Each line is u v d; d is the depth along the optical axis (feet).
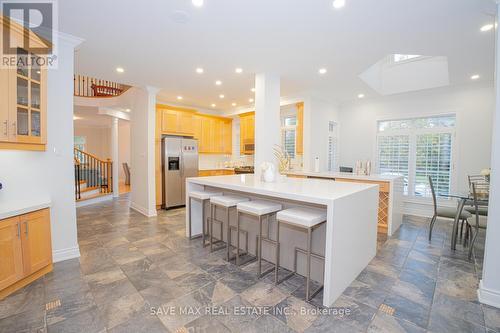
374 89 16.05
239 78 13.55
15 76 6.95
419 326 5.67
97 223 13.92
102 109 21.42
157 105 17.76
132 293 6.88
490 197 6.45
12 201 7.84
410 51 10.08
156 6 7.05
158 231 12.51
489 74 12.86
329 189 7.95
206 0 6.79
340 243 6.72
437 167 15.87
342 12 7.32
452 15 7.41
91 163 21.77
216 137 22.26
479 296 6.71
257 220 9.39
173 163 18.10
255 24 8.03
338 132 20.22
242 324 5.67
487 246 6.54
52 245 8.68
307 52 10.20
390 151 17.83
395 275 8.07
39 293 6.80
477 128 14.43
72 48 8.89
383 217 12.69
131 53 10.32
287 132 19.47
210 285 7.35
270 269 8.44
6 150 7.61
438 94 15.66
